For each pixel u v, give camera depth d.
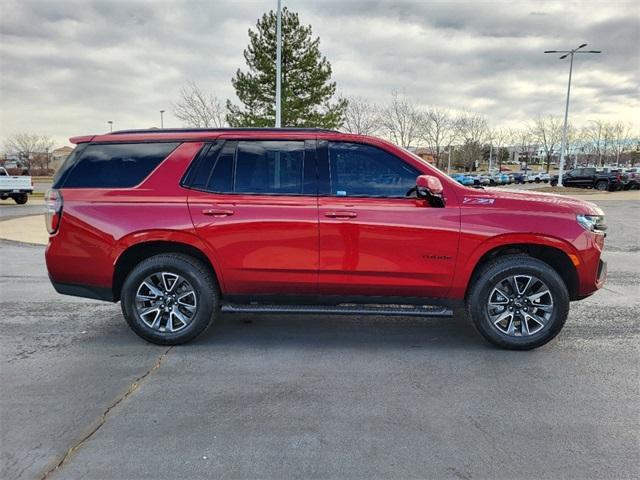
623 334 4.70
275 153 4.25
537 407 3.26
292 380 3.69
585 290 4.20
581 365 3.96
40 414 3.14
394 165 4.18
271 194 4.19
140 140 4.33
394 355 4.19
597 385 3.59
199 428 2.99
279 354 4.21
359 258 4.13
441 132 43.78
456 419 3.10
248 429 2.98
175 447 2.78
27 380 3.67
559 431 2.96
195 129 4.39
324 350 4.31
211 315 4.34
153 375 3.76
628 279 7.20
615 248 10.42
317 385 3.60
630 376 3.75
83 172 4.31
